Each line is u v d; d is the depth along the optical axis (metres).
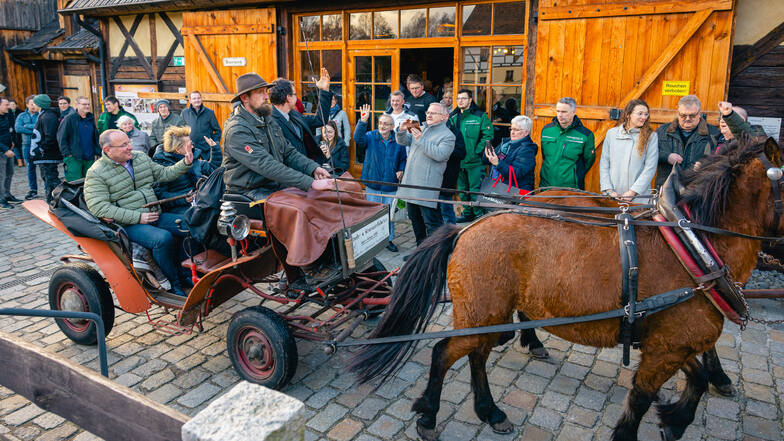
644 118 5.13
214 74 9.51
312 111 8.98
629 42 6.30
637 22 6.21
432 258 3.33
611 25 6.35
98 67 14.35
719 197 2.85
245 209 3.96
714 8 5.80
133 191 4.70
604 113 6.51
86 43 13.24
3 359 2.52
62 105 11.18
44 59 15.02
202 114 8.89
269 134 4.15
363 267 3.97
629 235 2.91
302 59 9.01
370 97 8.64
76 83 14.91
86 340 4.57
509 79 7.51
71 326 4.68
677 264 2.87
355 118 8.81
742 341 4.55
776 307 5.16
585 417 3.61
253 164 3.85
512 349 4.50
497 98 7.67
